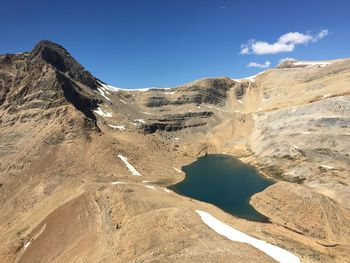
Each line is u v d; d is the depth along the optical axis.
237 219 68.69
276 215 77.38
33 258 70.81
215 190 99.81
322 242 63.56
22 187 105.00
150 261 46.62
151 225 56.72
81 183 94.94
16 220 91.19
